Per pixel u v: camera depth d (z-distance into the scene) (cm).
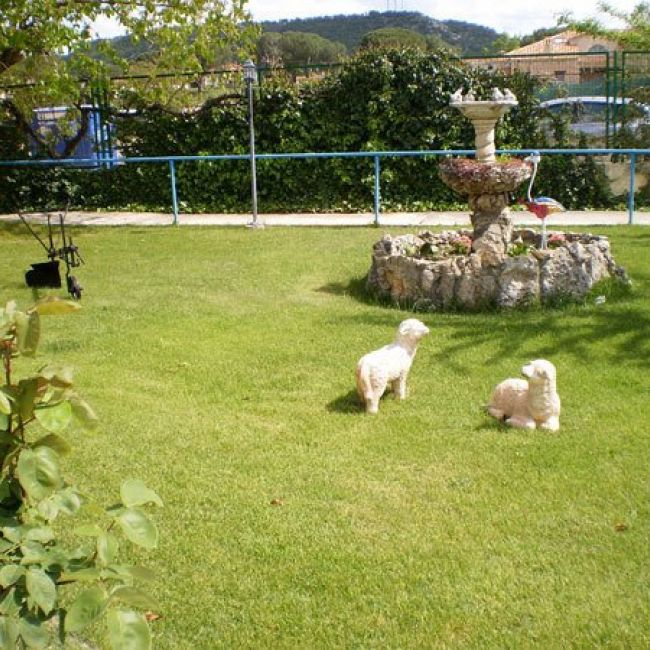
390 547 364
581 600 323
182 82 1502
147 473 438
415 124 1429
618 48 1711
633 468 435
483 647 298
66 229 1294
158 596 331
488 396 543
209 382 578
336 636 306
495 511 393
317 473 436
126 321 735
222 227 1279
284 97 1468
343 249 1047
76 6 1213
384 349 536
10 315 190
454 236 879
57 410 192
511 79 1427
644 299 754
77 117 1529
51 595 176
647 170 1409
